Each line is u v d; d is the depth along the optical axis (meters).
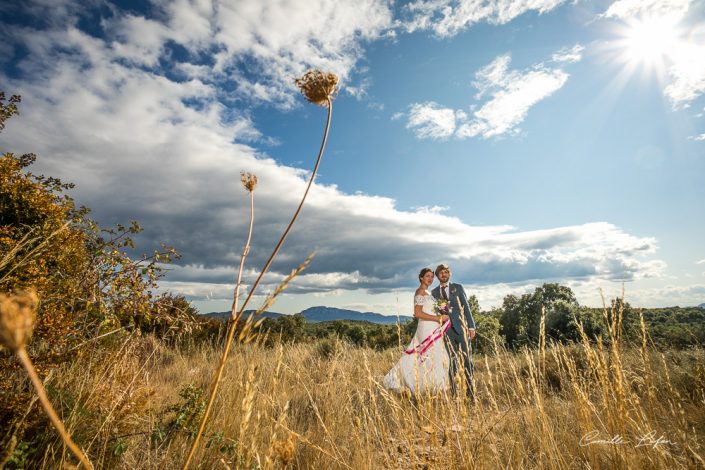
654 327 6.38
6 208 3.74
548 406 3.32
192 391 2.99
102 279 3.90
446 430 2.45
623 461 2.25
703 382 3.25
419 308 5.59
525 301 19.42
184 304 4.52
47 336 2.96
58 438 2.42
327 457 2.67
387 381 4.46
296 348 5.98
